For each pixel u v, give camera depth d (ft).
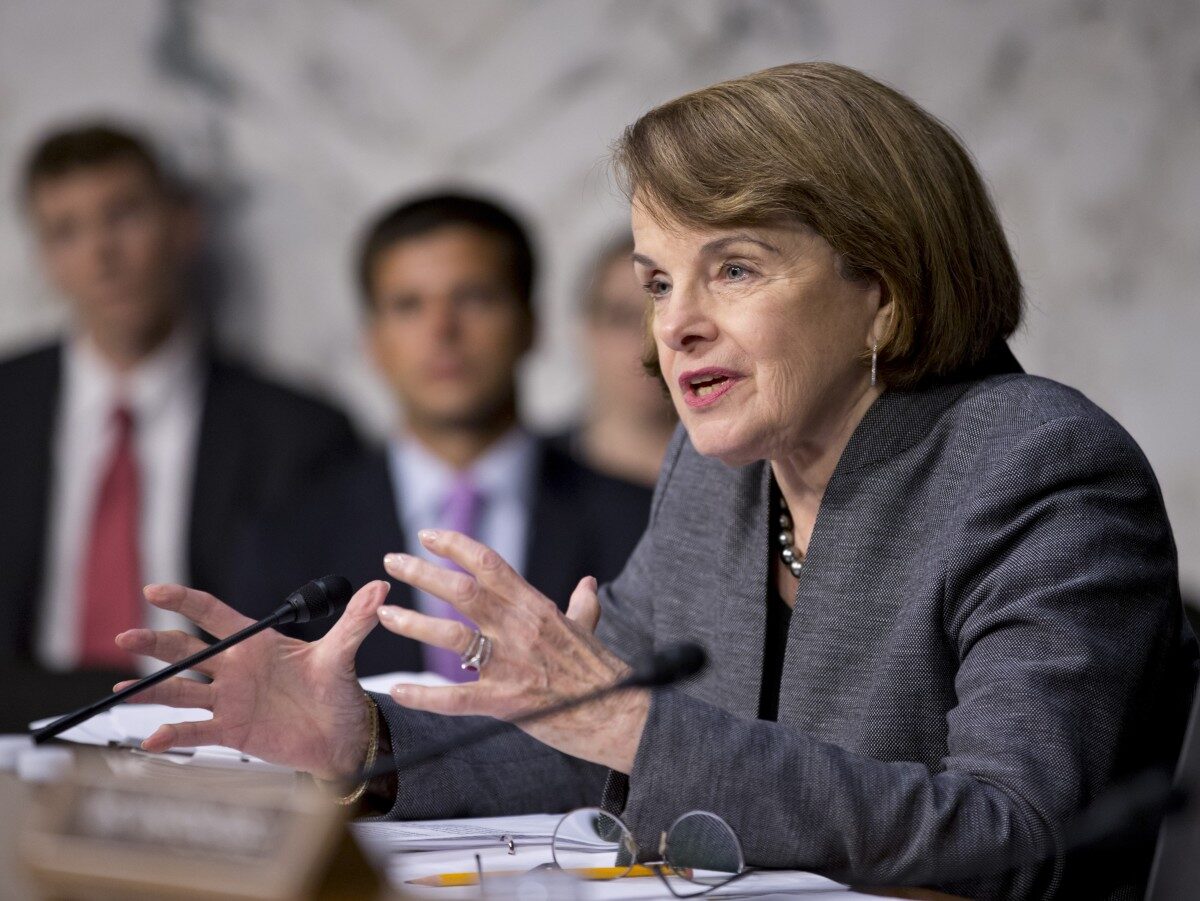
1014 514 14.66
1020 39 40.40
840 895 12.01
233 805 9.17
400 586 29.84
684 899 11.82
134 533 38.99
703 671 16.87
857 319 15.40
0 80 42.14
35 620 38.65
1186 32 40.22
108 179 39.68
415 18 41.42
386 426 41.45
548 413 41.11
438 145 41.45
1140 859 14.75
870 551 15.42
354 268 41.39
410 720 15.90
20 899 8.96
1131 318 40.52
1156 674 14.70
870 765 12.95
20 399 39.68
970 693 13.88
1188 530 40.57
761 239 14.94
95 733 16.01
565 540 30.73
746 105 15.24
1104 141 40.42
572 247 41.22
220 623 14.66
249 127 41.70
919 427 15.55
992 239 15.80
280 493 39.45
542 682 12.70
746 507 16.96
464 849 13.56
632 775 12.76
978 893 13.64
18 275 41.91
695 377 15.34
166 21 41.86
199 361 40.57
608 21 40.98
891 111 15.43
